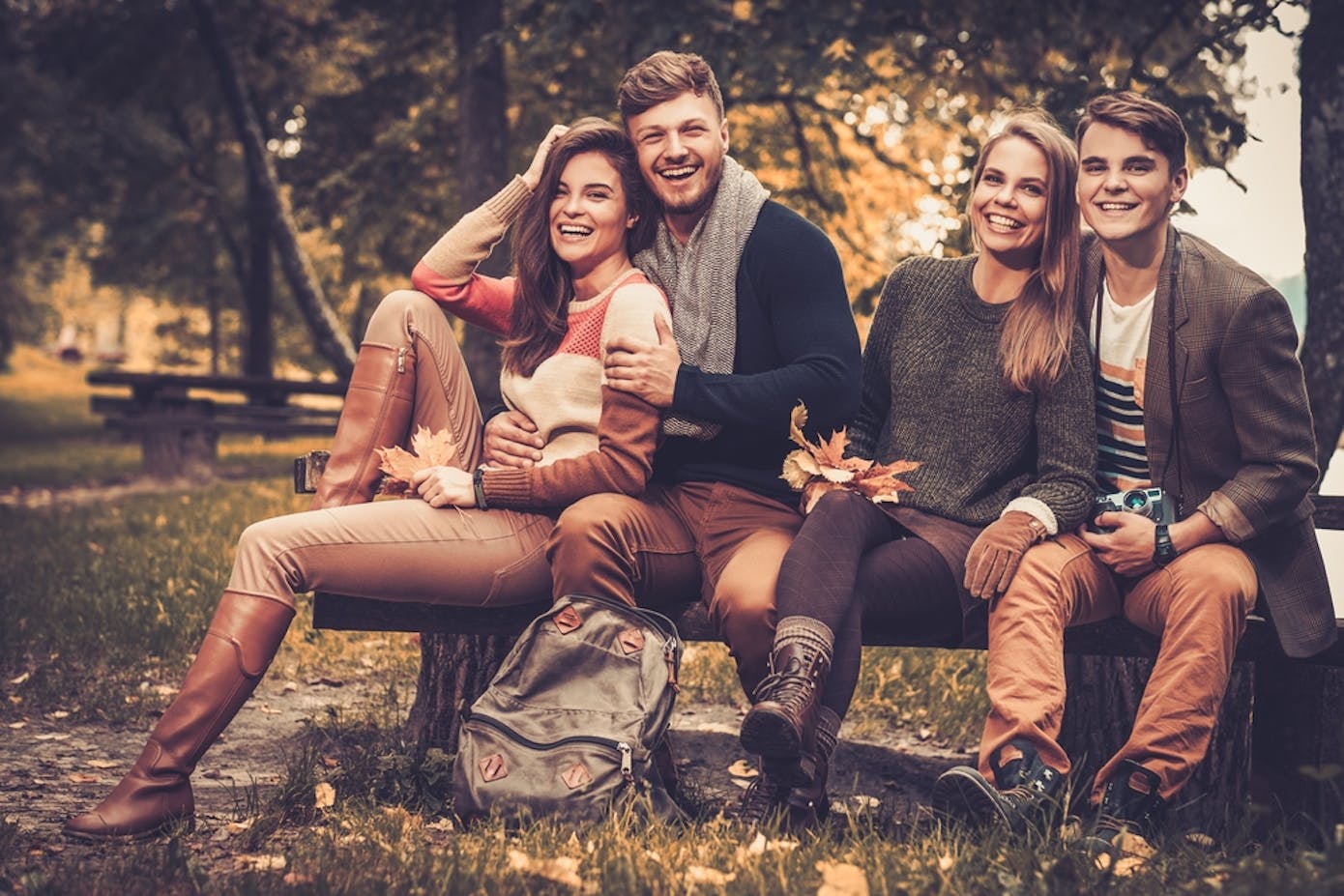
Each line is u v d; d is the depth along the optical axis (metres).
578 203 3.23
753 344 3.21
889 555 3.04
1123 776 2.86
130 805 2.92
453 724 3.91
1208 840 2.94
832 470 3.04
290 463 15.45
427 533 3.11
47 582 6.37
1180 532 2.96
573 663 2.96
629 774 2.85
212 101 17.52
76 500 11.76
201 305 25.53
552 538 3.07
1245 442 3.03
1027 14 7.24
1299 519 3.07
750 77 7.75
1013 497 3.18
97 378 12.13
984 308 3.24
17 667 5.03
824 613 2.83
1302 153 5.24
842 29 7.32
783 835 2.81
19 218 22.70
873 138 10.05
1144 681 3.74
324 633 5.58
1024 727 2.80
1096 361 3.18
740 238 3.21
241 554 3.07
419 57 13.03
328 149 15.02
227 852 2.86
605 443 3.09
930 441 3.24
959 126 9.15
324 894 2.43
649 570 3.13
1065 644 3.15
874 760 4.43
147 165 19.44
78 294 56.47
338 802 3.19
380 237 12.57
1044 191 3.14
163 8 16.39
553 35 8.09
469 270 3.54
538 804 2.83
